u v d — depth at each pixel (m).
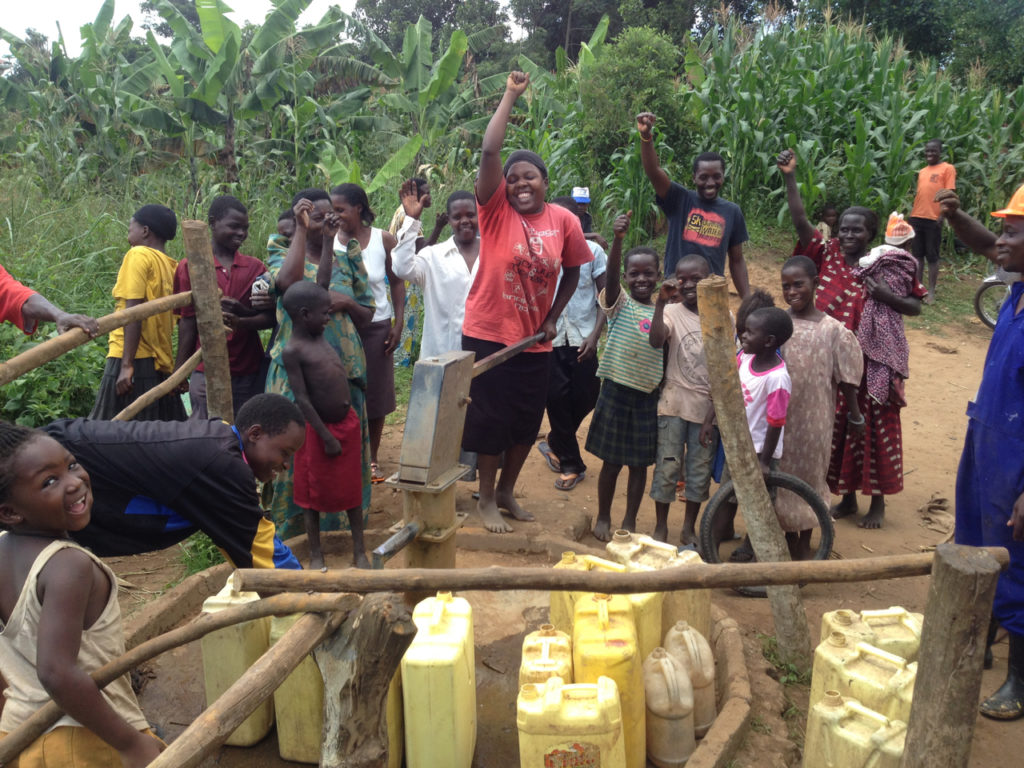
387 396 5.15
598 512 4.84
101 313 6.83
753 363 4.05
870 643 2.84
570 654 2.71
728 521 4.39
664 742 2.72
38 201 9.28
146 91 12.50
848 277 4.94
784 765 2.72
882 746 2.38
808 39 13.25
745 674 3.04
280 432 2.54
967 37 20.20
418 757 2.59
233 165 11.21
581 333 5.23
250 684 1.67
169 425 2.37
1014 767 2.96
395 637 1.83
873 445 4.88
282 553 2.80
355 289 4.43
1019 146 11.70
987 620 1.78
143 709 3.06
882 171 11.79
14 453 1.88
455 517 2.93
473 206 4.86
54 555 1.91
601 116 10.84
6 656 2.00
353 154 12.80
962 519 3.49
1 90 12.61
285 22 11.27
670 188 5.34
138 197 10.76
